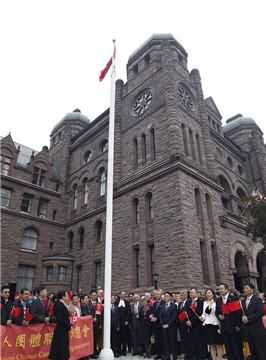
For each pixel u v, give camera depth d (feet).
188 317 35.45
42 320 30.86
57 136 150.71
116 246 82.53
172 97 85.40
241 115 153.17
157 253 69.46
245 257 87.56
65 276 98.43
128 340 46.78
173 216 69.36
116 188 90.43
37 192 110.63
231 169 114.42
